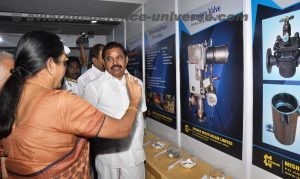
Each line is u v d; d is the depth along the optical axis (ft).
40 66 3.08
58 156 3.14
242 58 4.82
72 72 11.09
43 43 3.08
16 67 3.14
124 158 6.42
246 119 4.79
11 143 3.09
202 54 6.09
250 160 4.81
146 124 10.21
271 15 4.10
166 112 8.27
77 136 3.39
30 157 3.02
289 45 3.81
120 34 13.70
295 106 3.77
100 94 6.50
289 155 3.95
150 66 9.47
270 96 4.23
